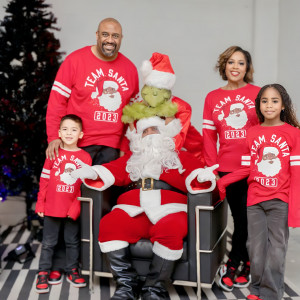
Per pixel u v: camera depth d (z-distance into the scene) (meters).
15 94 3.32
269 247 2.18
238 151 2.49
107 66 2.69
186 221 2.32
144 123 2.54
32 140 3.32
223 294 2.42
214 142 2.68
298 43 3.85
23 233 3.61
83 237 2.45
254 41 4.29
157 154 2.49
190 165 2.55
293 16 3.95
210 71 4.27
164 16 4.16
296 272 2.74
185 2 4.18
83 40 4.04
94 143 2.69
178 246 2.22
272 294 2.19
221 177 2.56
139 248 2.33
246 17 4.28
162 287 2.24
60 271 2.66
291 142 2.14
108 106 2.67
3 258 2.98
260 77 4.34
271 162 2.17
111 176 2.46
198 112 4.30
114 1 4.07
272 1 4.27
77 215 2.49
